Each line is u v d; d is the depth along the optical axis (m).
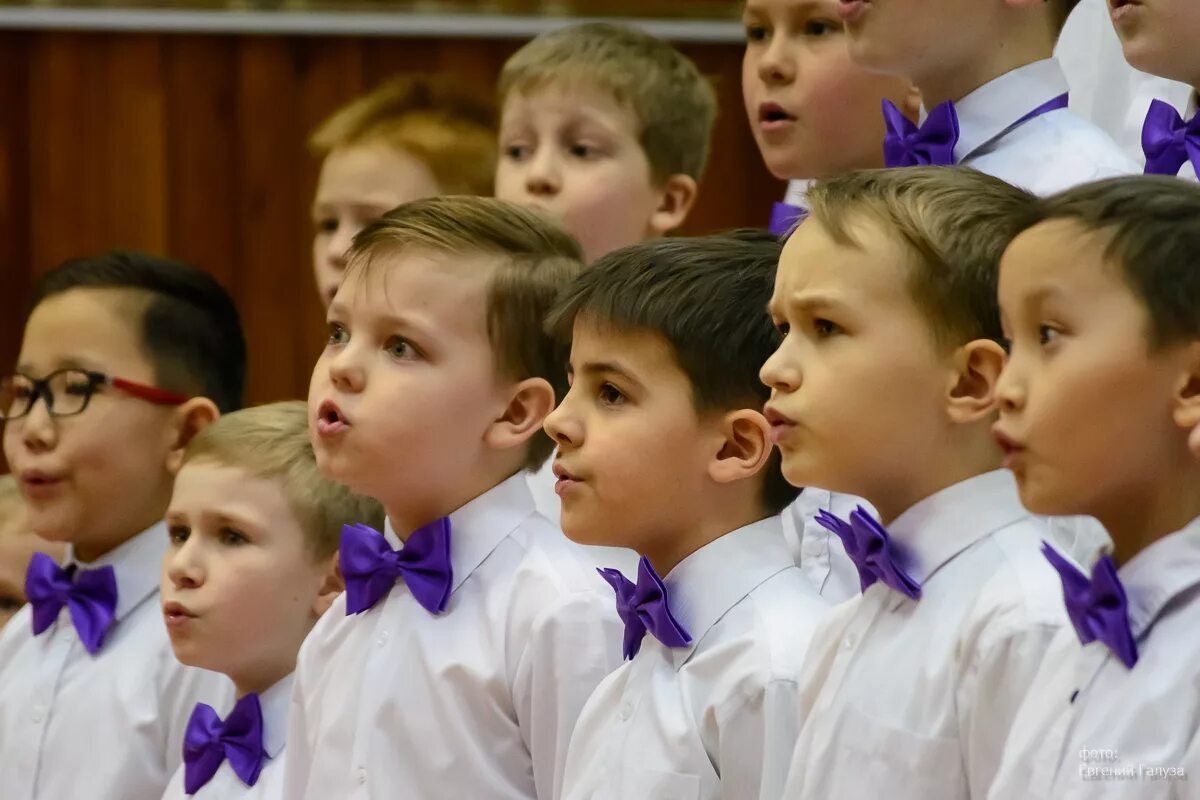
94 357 9.48
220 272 15.10
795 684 6.06
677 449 6.38
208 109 15.09
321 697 7.54
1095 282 4.64
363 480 7.21
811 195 5.89
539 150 10.38
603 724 6.57
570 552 7.32
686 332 6.38
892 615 5.70
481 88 14.99
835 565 7.80
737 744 6.07
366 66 15.00
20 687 9.41
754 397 6.42
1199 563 4.71
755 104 9.01
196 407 9.63
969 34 7.44
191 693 8.98
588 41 10.59
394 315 7.16
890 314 5.57
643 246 6.70
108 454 9.41
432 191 10.98
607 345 6.46
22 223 15.11
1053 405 4.67
